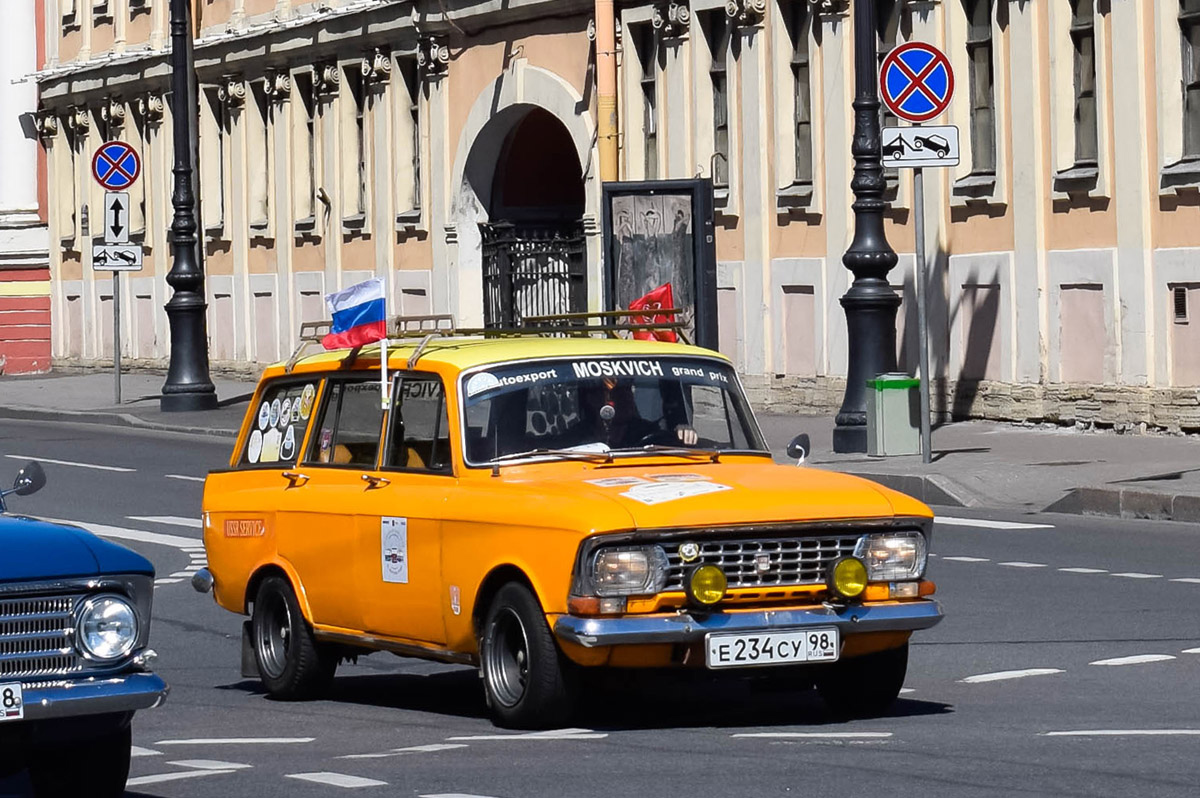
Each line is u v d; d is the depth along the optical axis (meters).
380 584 12.67
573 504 11.23
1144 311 29.25
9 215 63.62
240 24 53.28
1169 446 27.44
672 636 11.04
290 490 13.62
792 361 37.00
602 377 12.62
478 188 45.09
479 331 13.42
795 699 12.82
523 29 42.78
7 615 9.16
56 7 62.84
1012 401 31.66
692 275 31.28
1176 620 15.52
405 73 47.28
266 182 53.16
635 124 40.38
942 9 32.94
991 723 11.58
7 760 9.78
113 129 59.56
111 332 60.59
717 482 11.63
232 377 54.66
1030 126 31.17
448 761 10.73
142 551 22.66
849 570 11.34
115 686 9.29
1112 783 9.54
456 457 12.27
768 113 37.12
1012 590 17.33
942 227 33.19
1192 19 28.62
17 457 34.75
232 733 12.35
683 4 38.72
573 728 11.72
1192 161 28.44
